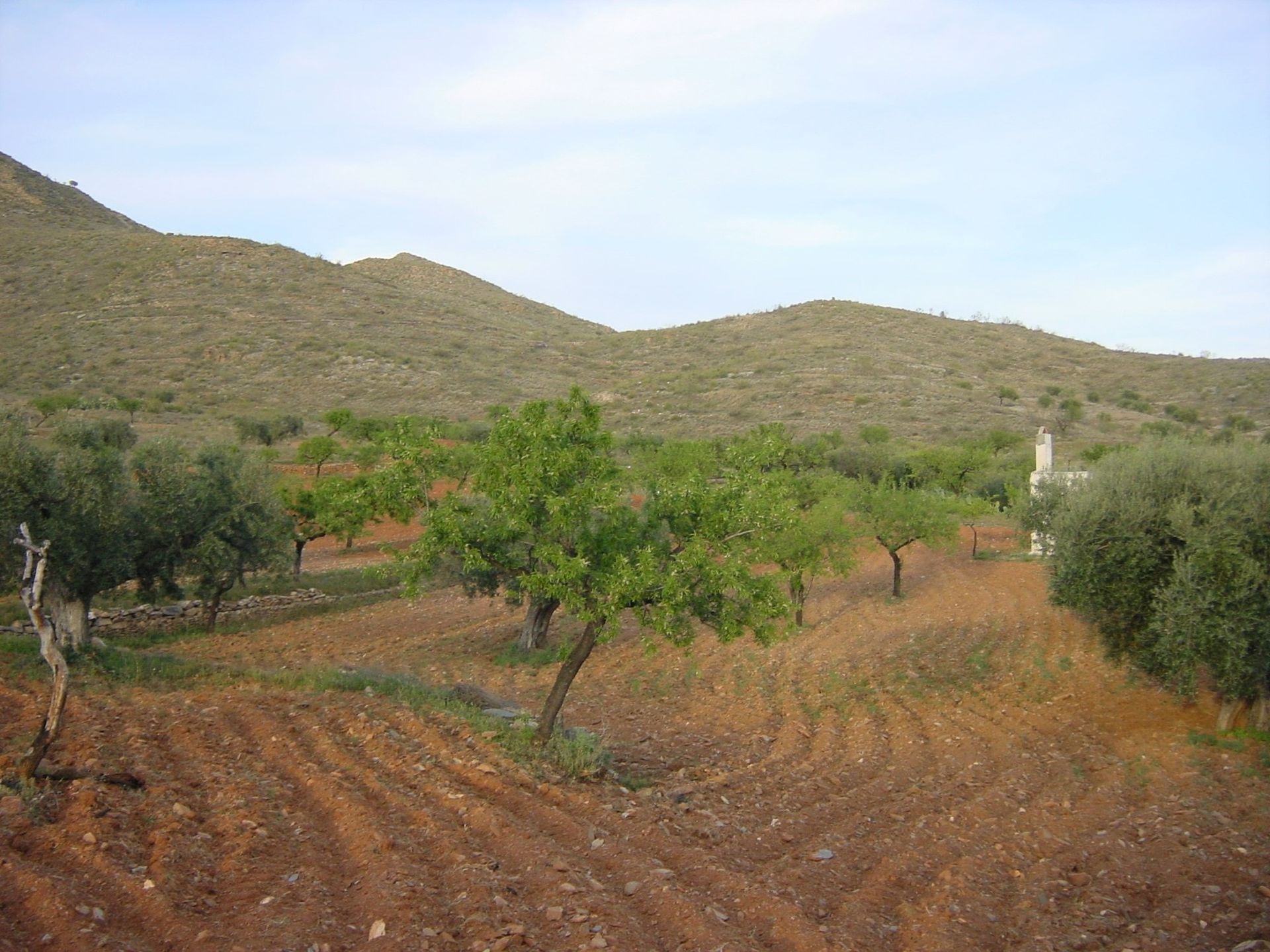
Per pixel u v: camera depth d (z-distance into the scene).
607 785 12.45
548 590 12.54
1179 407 83.31
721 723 17.66
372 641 25.38
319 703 14.55
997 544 43.50
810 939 7.64
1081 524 15.19
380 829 9.19
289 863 8.38
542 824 10.15
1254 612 13.47
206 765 10.87
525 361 103.38
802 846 10.65
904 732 16.31
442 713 14.77
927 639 24.39
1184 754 14.37
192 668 16.89
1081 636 23.83
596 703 19.22
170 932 6.89
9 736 11.09
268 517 24.34
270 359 84.94
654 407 83.88
